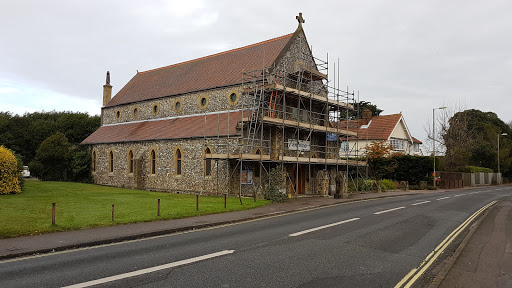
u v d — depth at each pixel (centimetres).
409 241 1199
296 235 1250
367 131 5547
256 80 2883
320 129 2959
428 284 768
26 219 1423
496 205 2491
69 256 956
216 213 1761
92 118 5572
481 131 7544
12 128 5575
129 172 3619
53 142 4341
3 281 745
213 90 3244
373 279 789
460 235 1341
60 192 2727
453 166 6141
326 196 2823
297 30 3159
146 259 920
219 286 721
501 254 1041
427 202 2581
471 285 764
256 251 1009
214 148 2777
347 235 1265
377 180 3941
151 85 4269
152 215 1592
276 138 2753
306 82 3153
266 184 2466
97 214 1598
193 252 995
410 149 6141
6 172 2427
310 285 737
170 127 3394
